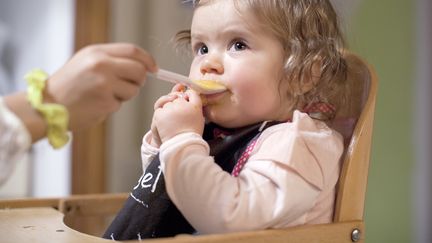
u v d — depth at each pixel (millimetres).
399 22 1954
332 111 823
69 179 1721
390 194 1961
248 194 641
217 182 646
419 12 1977
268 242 611
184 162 656
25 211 842
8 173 507
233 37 768
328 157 702
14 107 525
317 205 704
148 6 1884
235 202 632
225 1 783
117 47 577
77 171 1725
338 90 821
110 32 1790
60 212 851
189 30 983
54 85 543
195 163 653
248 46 763
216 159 770
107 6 1760
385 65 1934
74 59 562
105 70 547
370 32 1892
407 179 1979
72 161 1719
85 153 1732
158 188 749
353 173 740
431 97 1986
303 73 777
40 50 1892
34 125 522
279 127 719
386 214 1957
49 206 898
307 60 779
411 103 1979
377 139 1928
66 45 1745
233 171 726
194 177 646
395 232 1966
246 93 746
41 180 1833
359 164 749
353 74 833
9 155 500
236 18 763
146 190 755
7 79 2010
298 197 643
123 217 756
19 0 1985
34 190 1843
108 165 1800
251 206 631
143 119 1878
